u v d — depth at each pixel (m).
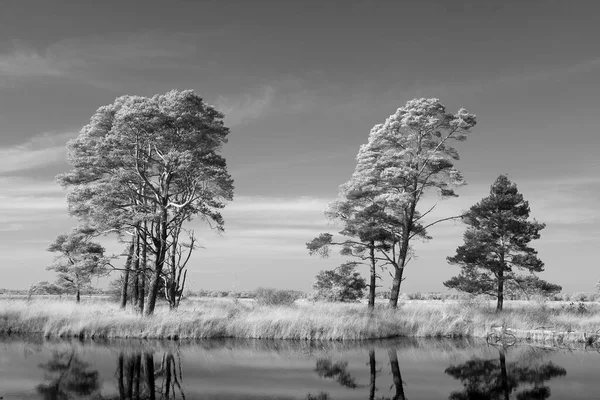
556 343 24.73
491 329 27.50
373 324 27.19
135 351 20.41
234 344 23.12
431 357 19.78
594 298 62.44
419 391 13.69
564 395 13.23
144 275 31.06
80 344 22.38
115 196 28.08
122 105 28.83
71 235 31.77
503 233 32.97
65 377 15.14
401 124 31.22
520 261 32.44
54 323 25.89
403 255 31.56
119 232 30.41
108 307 32.97
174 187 31.19
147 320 26.03
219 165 28.95
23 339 23.92
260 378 15.24
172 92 27.66
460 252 33.47
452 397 12.99
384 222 32.00
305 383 14.62
